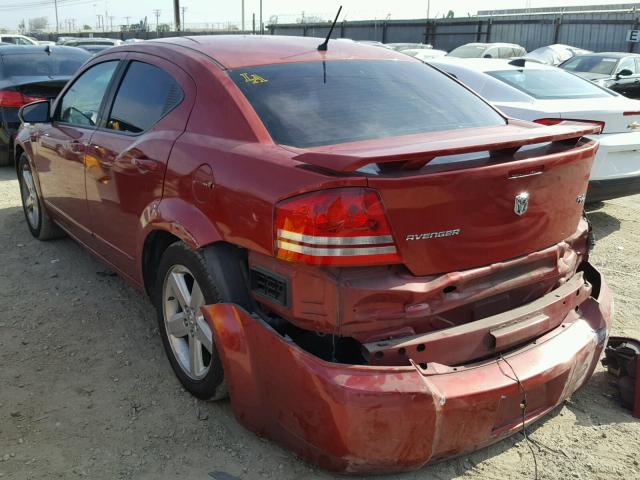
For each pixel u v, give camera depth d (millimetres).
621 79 14227
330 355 2496
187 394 3201
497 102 6434
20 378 3326
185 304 3076
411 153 2197
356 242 2268
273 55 3342
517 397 2537
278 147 2689
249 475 2629
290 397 2414
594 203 7184
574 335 2781
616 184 5703
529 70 7121
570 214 2842
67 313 4090
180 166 3002
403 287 2338
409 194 2287
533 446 2838
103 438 2855
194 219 2881
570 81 7047
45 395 3178
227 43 3508
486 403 2398
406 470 2424
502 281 2604
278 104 2945
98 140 3854
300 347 2438
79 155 4102
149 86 3561
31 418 2988
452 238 2408
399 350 2344
